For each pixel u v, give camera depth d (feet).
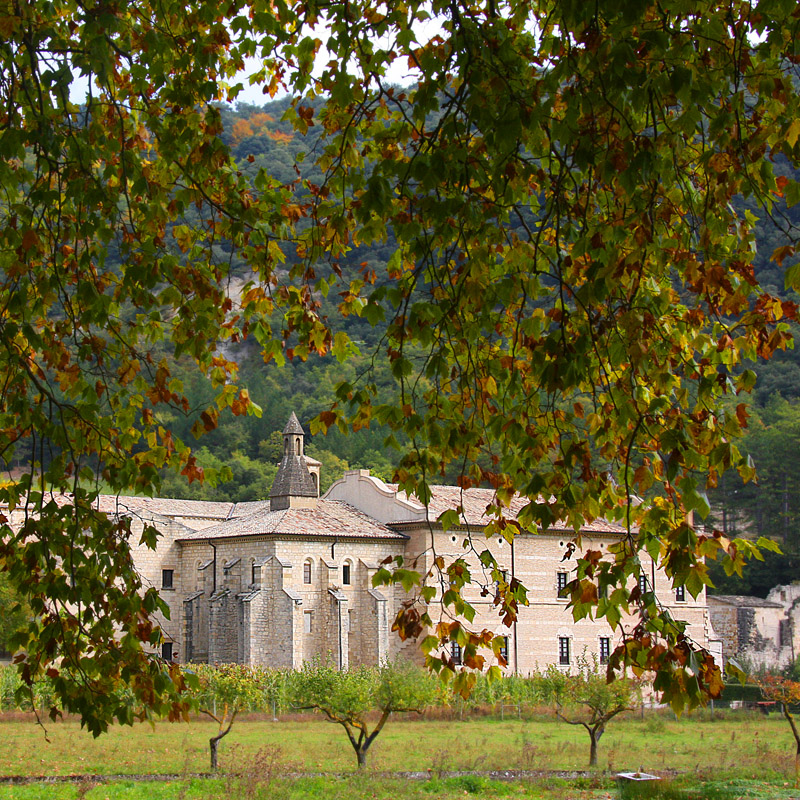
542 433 73.15
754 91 62.69
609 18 56.18
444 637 67.51
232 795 213.05
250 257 80.28
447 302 64.39
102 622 68.85
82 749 298.35
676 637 54.85
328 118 79.30
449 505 515.50
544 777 255.29
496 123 57.88
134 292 71.72
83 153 66.13
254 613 487.61
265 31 78.89
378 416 67.15
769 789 229.25
